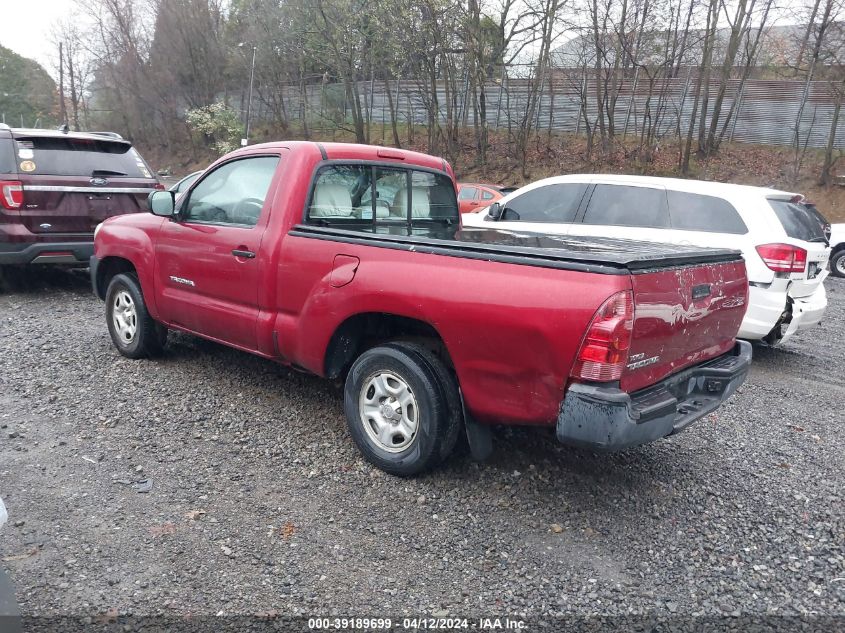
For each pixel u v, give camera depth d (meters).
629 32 25.75
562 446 4.38
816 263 6.76
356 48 29.16
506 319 3.19
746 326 6.48
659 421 3.21
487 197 16.66
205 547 3.12
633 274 3.02
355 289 3.76
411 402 3.73
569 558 3.19
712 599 2.95
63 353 5.87
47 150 7.91
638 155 26.89
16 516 3.30
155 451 4.08
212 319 4.71
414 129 33.62
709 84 26.38
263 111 41.41
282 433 4.39
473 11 24.89
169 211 4.95
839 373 6.90
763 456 4.56
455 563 3.10
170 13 43.50
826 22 24.20
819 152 25.25
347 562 3.07
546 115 30.19
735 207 6.61
